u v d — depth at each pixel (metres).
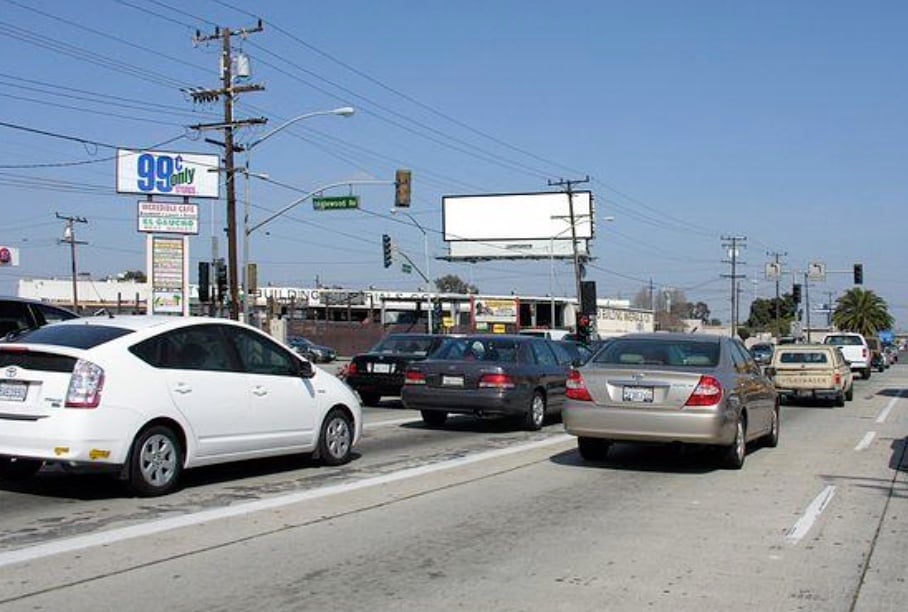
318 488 9.59
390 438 14.37
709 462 12.07
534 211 93.75
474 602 5.79
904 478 11.02
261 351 10.20
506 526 7.98
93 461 8.25
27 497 8.77
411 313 86.94
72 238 79.56
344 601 5.75
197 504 8.57
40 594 5.74
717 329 131.38
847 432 16.55
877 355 51.97
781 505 9.15
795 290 77.44
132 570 6.32
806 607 5.79
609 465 11.72
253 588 5.98
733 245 93.12
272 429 10.07
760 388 12.79
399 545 7.22
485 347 15.81
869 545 7.48
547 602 5.81
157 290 41.59
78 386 8.24
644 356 11.75
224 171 34.59
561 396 16.56
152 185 44.75
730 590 6.13
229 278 36.81
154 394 8.73
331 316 101.69
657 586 6.20
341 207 36.81
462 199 96.31
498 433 15.32
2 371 8.51
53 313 14.18
